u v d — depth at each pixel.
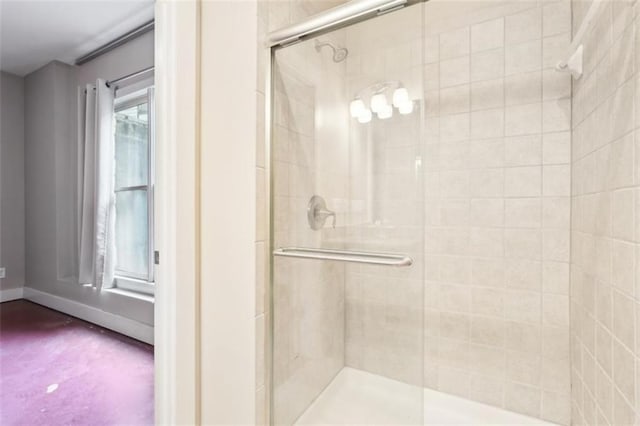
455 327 1.47
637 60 0.73
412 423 1.28
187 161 1.07
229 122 1.07
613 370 0.87
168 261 1.03
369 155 1.21
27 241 3.47
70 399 1.65
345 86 1.21
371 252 1.21
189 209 1.07
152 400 1.65
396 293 1.33
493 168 1.39
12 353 2.18
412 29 1.11
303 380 1.27
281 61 1.11
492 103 1.39
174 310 1.03
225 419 1.08
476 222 1.42
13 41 2.67
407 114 1.16
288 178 1.16
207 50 1.10
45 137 3.22
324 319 1.37
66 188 3.13
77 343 2.35
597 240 0.98
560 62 1.17
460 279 1.46
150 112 2.45
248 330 1.04
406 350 1.32
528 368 1.34
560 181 1.28
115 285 2.72
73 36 2.58
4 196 3.40
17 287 3.46
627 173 0.79
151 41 2.43
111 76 2.71
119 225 2.73
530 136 1.32
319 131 1.21
